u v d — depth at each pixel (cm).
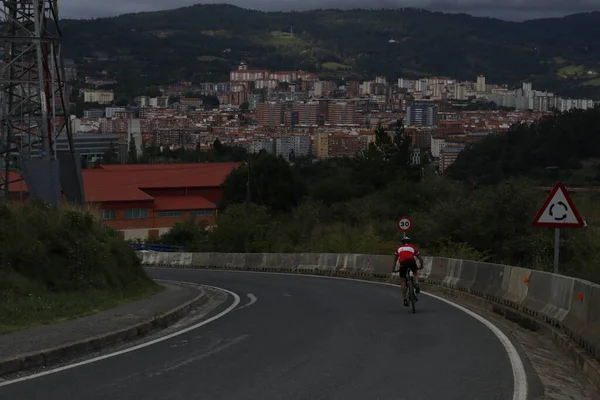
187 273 4350
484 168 7925
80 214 2569
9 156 3178
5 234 2097
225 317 1991
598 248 3541
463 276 2677
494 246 4094
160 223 8538
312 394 1060
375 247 5084
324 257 4212
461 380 1162
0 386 1095
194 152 14000
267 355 1366
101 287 2338
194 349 1435
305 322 1855
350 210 6638
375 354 1379
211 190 9444
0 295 1848
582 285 1495
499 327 1752
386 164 8244
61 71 3269
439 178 7150
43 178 3120
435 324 1808
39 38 3078
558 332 1559
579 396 1123
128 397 1034
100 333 1509
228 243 6338
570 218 1772
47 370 1219
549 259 3594
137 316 1822
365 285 3173
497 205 4094
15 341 1392
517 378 1182
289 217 7450
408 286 2072
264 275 4081
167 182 9169
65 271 2228
